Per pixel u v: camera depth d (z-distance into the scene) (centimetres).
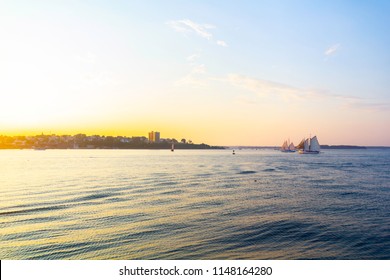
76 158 17600
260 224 2819
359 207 3641
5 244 2306
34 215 3169
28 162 13238
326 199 4194
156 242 2320
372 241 2366
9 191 4803
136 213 3259
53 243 2319
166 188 5191
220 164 11988
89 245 2269
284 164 11844
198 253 2108
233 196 4409
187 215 3175
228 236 2458
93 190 4919
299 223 2862
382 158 17288
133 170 8969
